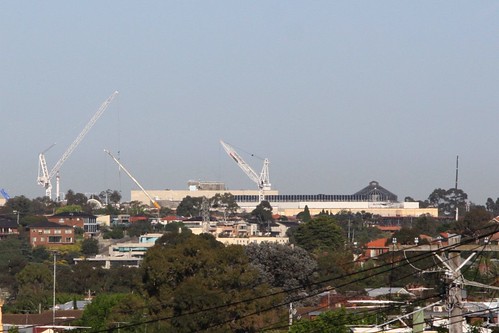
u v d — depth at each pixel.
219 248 122.00
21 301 160.00
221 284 113.88
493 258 92.94
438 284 54.31
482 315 68.38
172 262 115.12
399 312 86.69
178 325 104.88
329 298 125.81
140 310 108.44
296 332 89.81
